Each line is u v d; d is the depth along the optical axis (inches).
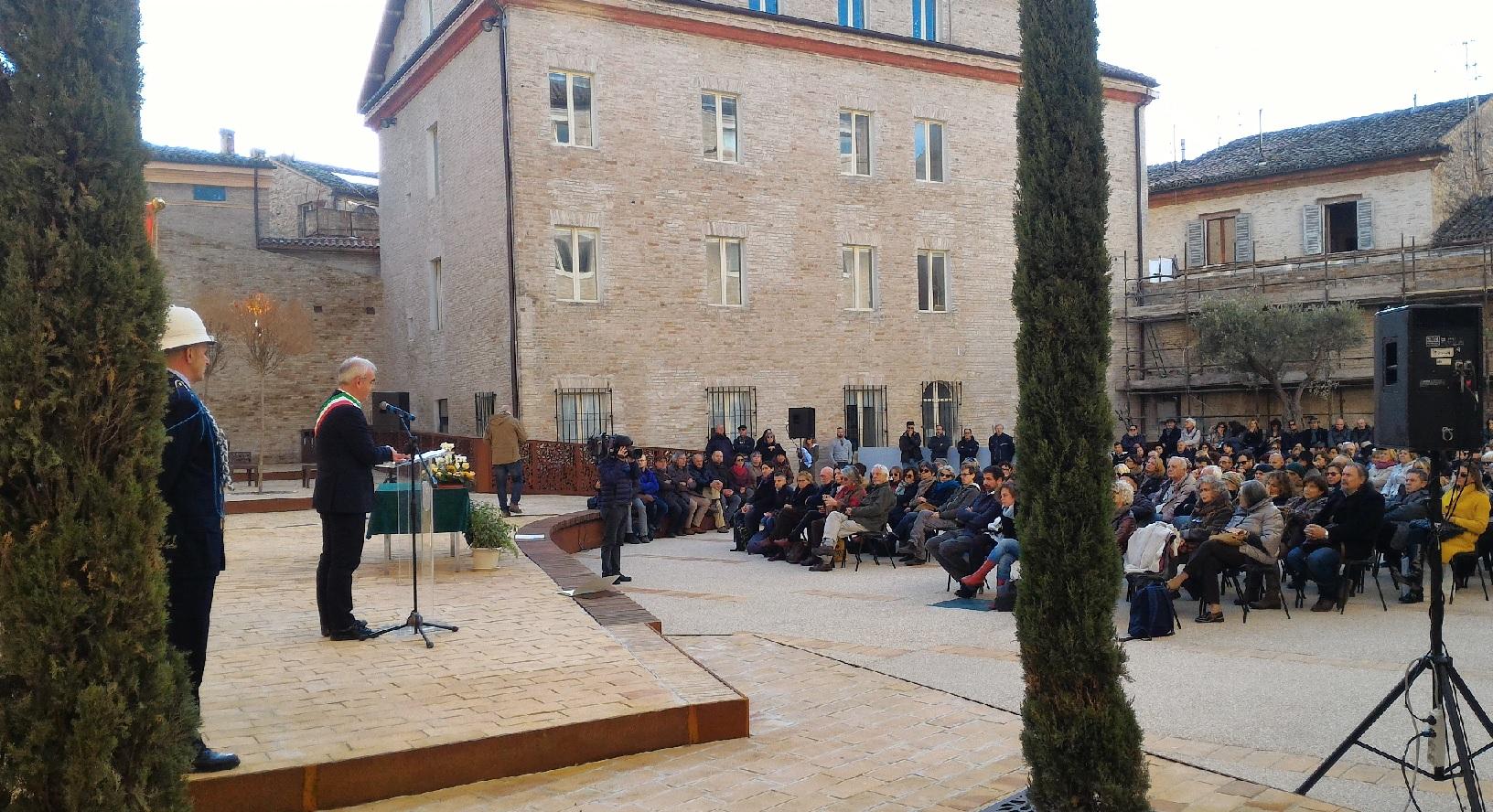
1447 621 376.8
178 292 1028.5
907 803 197.6
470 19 901.2
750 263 973.2
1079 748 170.1
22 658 117.6
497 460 685.3
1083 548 171.3
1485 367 209.3
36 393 118.4
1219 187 1386.6
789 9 1041.5
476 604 349.7
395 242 1106.1
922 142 1077.8
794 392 992.2
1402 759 208.8
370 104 1128.8
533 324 867.4
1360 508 397.4
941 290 1090.7
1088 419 172.1
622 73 909.8
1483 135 1320.1
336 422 286.0
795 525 600.1
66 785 119.1
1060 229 172.7
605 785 206.7
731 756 226.1
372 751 198.7
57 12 122.2
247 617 323.3
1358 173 1273.4
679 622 395.5
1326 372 1130.0
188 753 131.7
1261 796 203.5
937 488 586.2
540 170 872.9
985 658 325.7
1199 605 419.8
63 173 122.0
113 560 122.6
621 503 501.4
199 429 189.0
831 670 312.2
